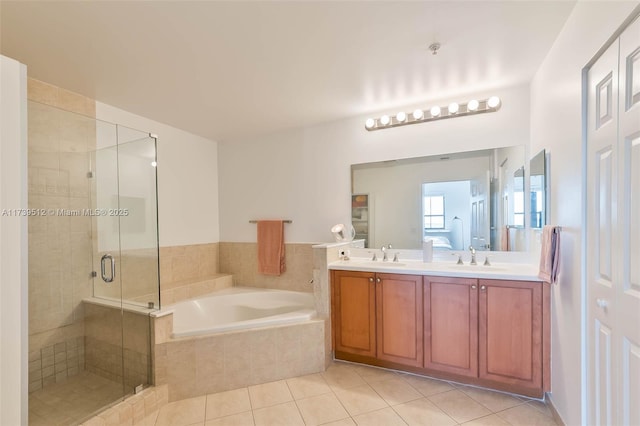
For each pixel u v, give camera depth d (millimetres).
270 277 3609
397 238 2963
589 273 1403
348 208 3211
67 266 2299
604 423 1271
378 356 2475
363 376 2387
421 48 1898
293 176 3506
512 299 2029
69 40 1730
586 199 1430
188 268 3465
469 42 1835
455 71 2209
